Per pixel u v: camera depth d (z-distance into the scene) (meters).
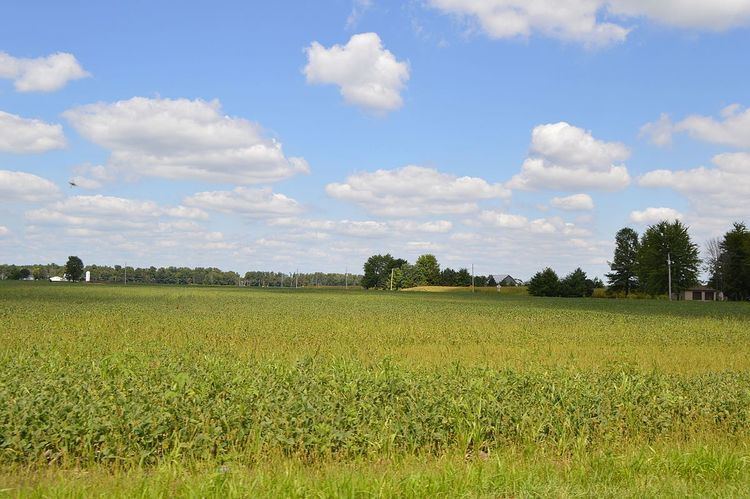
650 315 52.09
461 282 188.38
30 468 9.19
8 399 10.88
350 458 10.20
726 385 15.25
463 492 8.10
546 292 128.75
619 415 12.16
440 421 11.39
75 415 10.28
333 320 38.50
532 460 10.02
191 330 29.98
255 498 7.66
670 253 124.00
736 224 113.62
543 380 14.56
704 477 9.27
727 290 113.56
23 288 94.94
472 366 17.83
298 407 11.21
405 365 18.66
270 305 58.25
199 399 11.35
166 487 8.00
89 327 30.17
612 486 8.67
